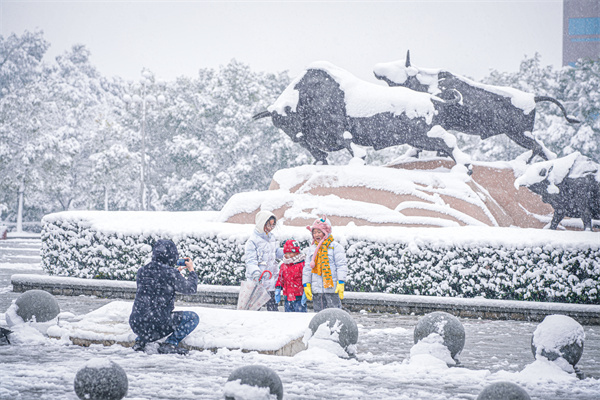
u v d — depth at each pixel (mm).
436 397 5398
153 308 7301
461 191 17031
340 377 6281
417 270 12406
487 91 19344
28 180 59062
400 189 16938
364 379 6207
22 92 62969
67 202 68125
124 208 67312
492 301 11531
